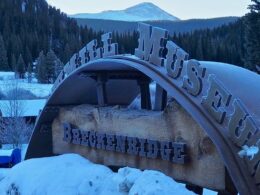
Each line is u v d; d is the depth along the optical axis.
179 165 7.90
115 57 9.23
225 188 7.00
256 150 6.32
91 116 10.41
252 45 30.64
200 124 6.96
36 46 123.44
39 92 69.25
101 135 9.85
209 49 55.28
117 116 9.46
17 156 20.94
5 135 35.31
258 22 30.34
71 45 125.62
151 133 8.55
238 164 6.51
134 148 8.84
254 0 30.83
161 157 8.20
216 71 8.05
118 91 12.04
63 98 11.69
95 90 11.65
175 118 7.99
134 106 11.92
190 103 7.32
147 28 8.49
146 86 10.23
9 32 125.56
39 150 12.69
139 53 8.70
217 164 7.13
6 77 81.06
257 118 6.96
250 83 7.99
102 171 8.64
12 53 113.25
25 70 103.50
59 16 151.38
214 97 6.98
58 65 94.00
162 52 8.23
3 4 137.75
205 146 7.29
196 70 7.35
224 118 6.88
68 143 11.40
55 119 12.03
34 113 41.19
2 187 9.77
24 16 137.50
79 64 10.70
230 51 53.03
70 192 8.34
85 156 10.61
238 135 6.63
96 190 8.14
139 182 6.70
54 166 9.39
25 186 9.26
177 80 7.76
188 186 7.86
